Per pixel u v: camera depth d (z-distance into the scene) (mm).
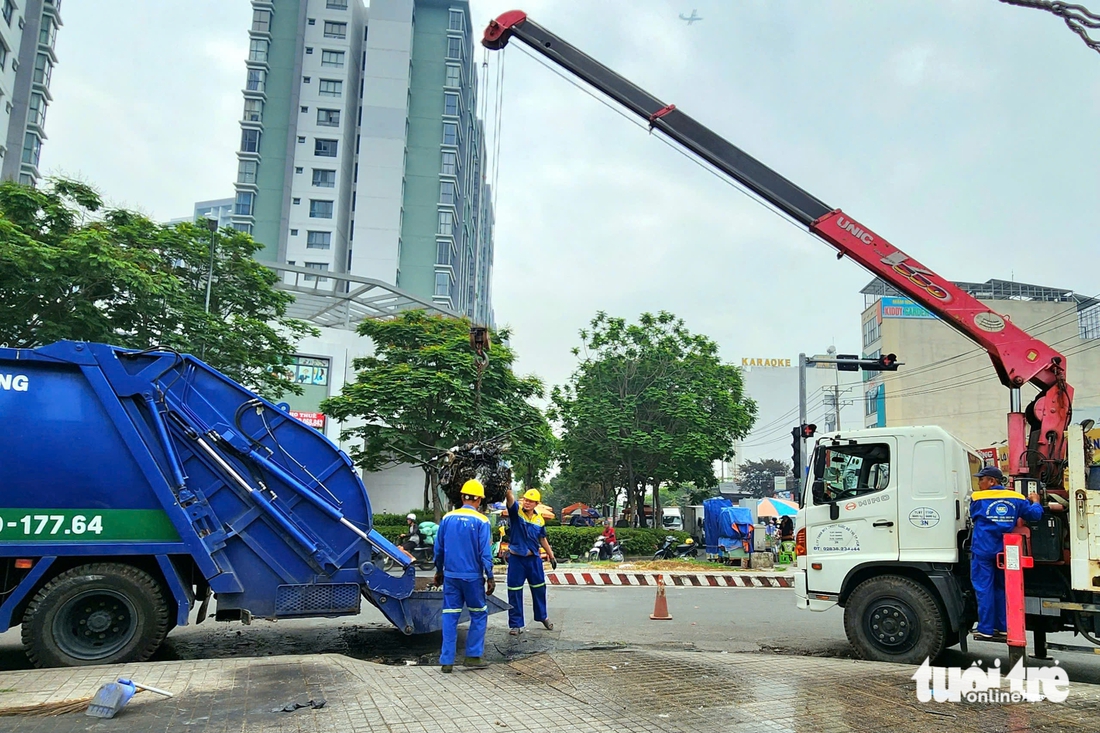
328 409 22734
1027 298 50750
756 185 9641
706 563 22703
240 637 8500
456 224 79125
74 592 6398
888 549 7797
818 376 73125
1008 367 8516
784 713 5027
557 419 32375
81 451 6641
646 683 5816
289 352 23031
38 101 53562
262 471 7332
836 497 8219
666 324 31938
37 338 15211
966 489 7848
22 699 4988
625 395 31156
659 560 23844
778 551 24031
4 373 6551
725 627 10391
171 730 4438
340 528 7496
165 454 6961
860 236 9336
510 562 8906
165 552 6789
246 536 7203
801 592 8312
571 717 4840
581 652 7242
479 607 6426
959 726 4812
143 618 6609
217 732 4414
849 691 5668
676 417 30016
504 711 4949
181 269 20500
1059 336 43938
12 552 6328
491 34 10398
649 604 12867
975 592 7109
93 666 6230
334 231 70812
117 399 6852
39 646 6254
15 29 45562
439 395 21844
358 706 4996
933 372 47625
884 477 8016
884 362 19344
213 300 20953
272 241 70312
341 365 31203
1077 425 6883
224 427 7258
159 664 6246
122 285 16094
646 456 31406
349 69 74125
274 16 73875
